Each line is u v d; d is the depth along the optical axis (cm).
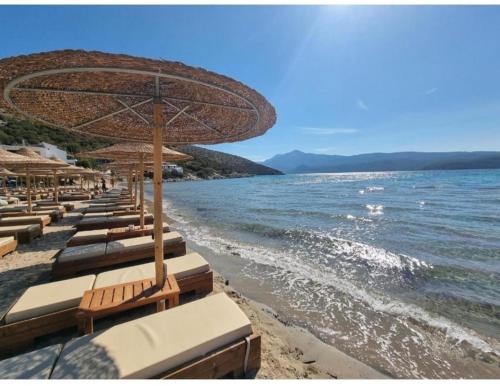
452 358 303
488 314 399
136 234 589
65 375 169
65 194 1966
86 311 237
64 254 429
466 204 1766
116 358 180
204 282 378
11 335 244
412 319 382
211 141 427
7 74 177
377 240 859
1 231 621
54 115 289
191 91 269
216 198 2617
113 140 414
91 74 214
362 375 272
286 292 468
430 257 675
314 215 1427
